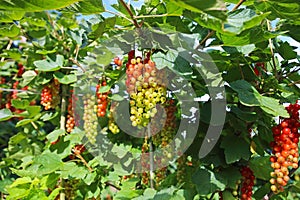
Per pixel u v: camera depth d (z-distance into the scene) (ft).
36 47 7.46
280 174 4.27
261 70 5.40
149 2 5.25
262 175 4.87
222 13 3.18
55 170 5.94
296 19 4.52
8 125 11.69
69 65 7.02
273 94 5.03
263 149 5.33
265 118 5.17
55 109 7.93
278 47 5.37
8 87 10.07
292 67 5.33
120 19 5.16
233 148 4.84
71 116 7.03
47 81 6.94
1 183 8.19
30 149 8.48
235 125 4.94
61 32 8.32
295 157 4.30
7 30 6.56
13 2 3.77
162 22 5.18
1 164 8.50
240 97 4.37
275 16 4.61
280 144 4.39
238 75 5.29
